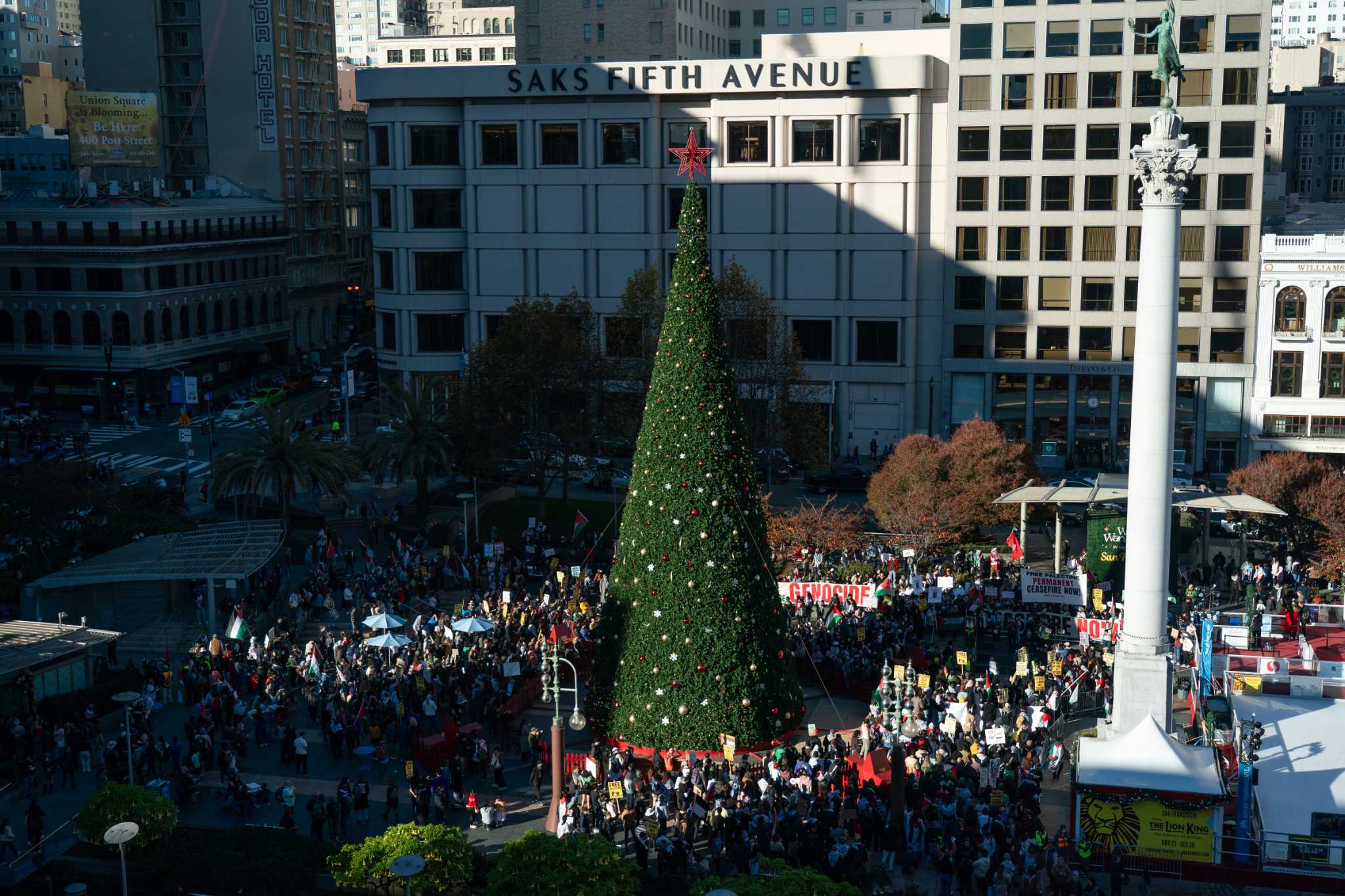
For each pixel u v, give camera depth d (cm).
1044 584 6353
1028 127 10412
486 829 4716
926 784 4581
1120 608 6256
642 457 5156
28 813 4516
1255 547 7838
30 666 5519
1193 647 5941
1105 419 10694
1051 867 3984
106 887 4262
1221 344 10294
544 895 3634
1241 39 9925
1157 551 4838
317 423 11850
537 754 5141
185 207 13862
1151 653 4872
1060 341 10688
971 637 6325
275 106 16188
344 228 18050
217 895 4181
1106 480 7506
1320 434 10188
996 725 5112
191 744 5197
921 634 6375
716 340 5066
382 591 7025
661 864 4212
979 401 10944
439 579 7381
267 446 8206
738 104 10944
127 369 13138
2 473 7681
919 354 11119
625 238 11288
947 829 4253
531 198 11375
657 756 4966
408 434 8481
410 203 11581
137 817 4328
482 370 8950
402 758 5341
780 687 5166
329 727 5412
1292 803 4353
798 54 11531
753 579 5094
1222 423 10388
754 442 9350
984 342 10812
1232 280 10169
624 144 11150
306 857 4353
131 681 5909
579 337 9188
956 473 7625
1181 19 10000
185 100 16375
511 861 3734
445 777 4762
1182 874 4259
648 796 4644
